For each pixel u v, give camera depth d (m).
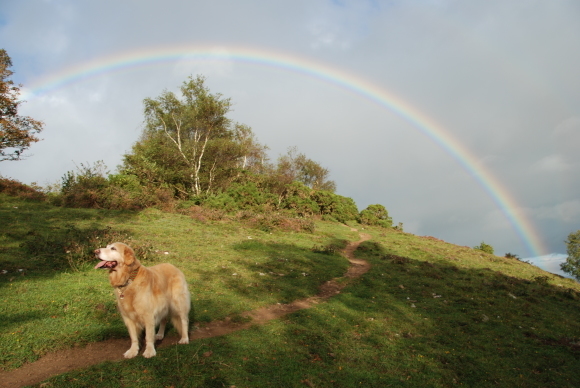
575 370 7.87
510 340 9.25
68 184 20.58
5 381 4.69
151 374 5.09
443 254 22.77
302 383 5.64
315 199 35.22
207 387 5.01
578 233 41.84
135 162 27.73
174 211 21.92
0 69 19.91
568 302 14.77
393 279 14.27
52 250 10.52
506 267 22.53
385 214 38.47
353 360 6.89
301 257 15.13
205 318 7.85
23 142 20.66
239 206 26.88
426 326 9.61
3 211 15.23
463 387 6.53
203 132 32.78
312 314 9.12
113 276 5.55
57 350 5.68
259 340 7.04
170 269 6.53
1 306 6.75
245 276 11.45
